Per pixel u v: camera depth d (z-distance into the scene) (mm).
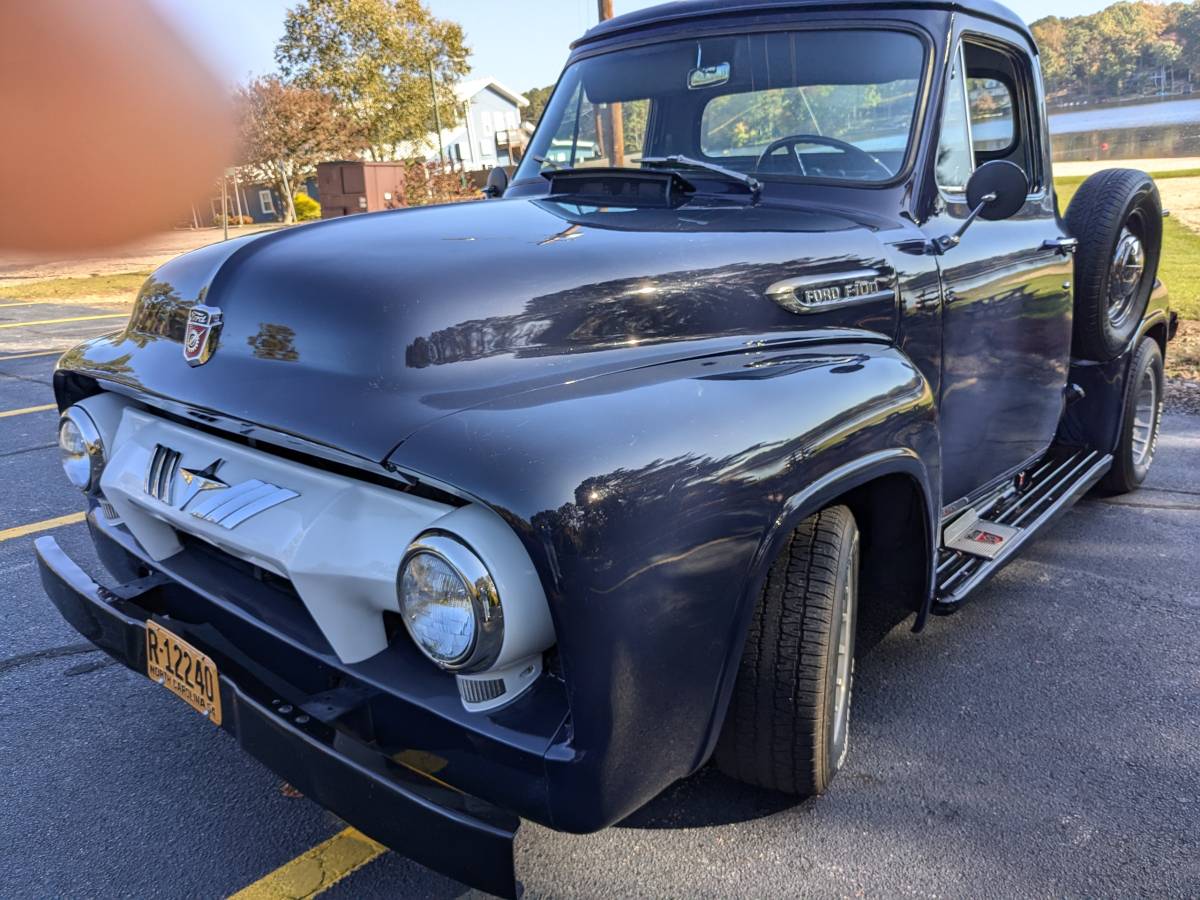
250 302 2201
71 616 2529
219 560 2365
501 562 1660
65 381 2750
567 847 2385
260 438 1985
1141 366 4582
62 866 2336
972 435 3240
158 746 2844
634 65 3457
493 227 2420
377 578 1829
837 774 2652
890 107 3006
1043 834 2412
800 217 2760
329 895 2240
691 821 2473
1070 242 3705
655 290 2229
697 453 1838
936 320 2891
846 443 2164
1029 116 3672
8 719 2986
